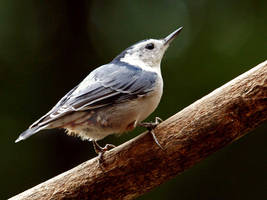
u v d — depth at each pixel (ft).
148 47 26.40
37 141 34.19
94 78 23.25
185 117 20.29
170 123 20.54
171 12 39.88
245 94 19.33
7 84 35.35
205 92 34.88
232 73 35.35
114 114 22.29
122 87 22.77
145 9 40.11
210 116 19.76
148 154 20.39
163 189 32.68
